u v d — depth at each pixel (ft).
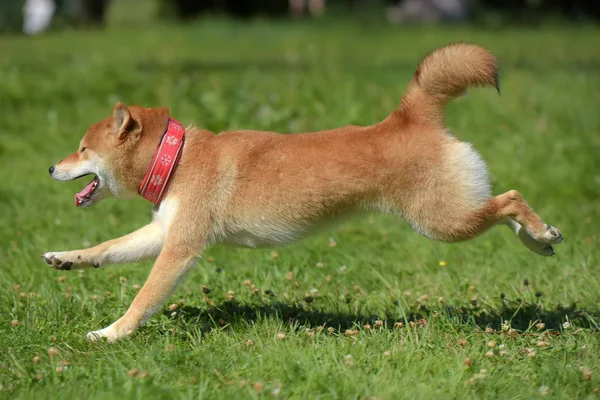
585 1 185.68
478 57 27.55
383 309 31.12
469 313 30.53
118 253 29.17
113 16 204.95
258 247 29.17
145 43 123.44
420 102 27.94
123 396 22.24
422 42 126.31
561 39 133.49
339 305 31.63
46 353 25.98
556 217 42.78
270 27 153.07
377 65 93.30
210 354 25.49
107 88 70.33
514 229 29.35
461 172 27.50
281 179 27.89
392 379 23.62
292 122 56.80
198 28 152.25
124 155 28.68
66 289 32.35
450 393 22.79
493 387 23.38
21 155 54.80
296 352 25.02
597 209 44.73
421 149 27.48
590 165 50.34
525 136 55.67
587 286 32.91
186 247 28.09
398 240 39.86
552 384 23.62
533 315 30.07
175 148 28.37
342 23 161.79
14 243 38.45
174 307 29.96
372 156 27.58
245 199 28.12
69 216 42.37
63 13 174.40
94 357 25.67
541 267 35.09
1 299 31.17
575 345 26.27
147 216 42.11
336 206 28.04
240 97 60.39
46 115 63.52
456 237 28.04
